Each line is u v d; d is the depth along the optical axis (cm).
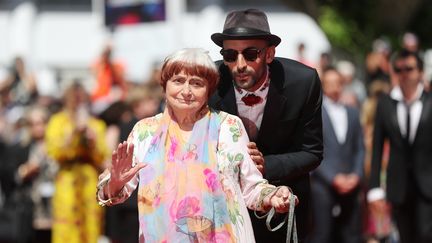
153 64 2020
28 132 1973
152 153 820
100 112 1975
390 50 2383
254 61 892
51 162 1948
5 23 3850
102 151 1833
